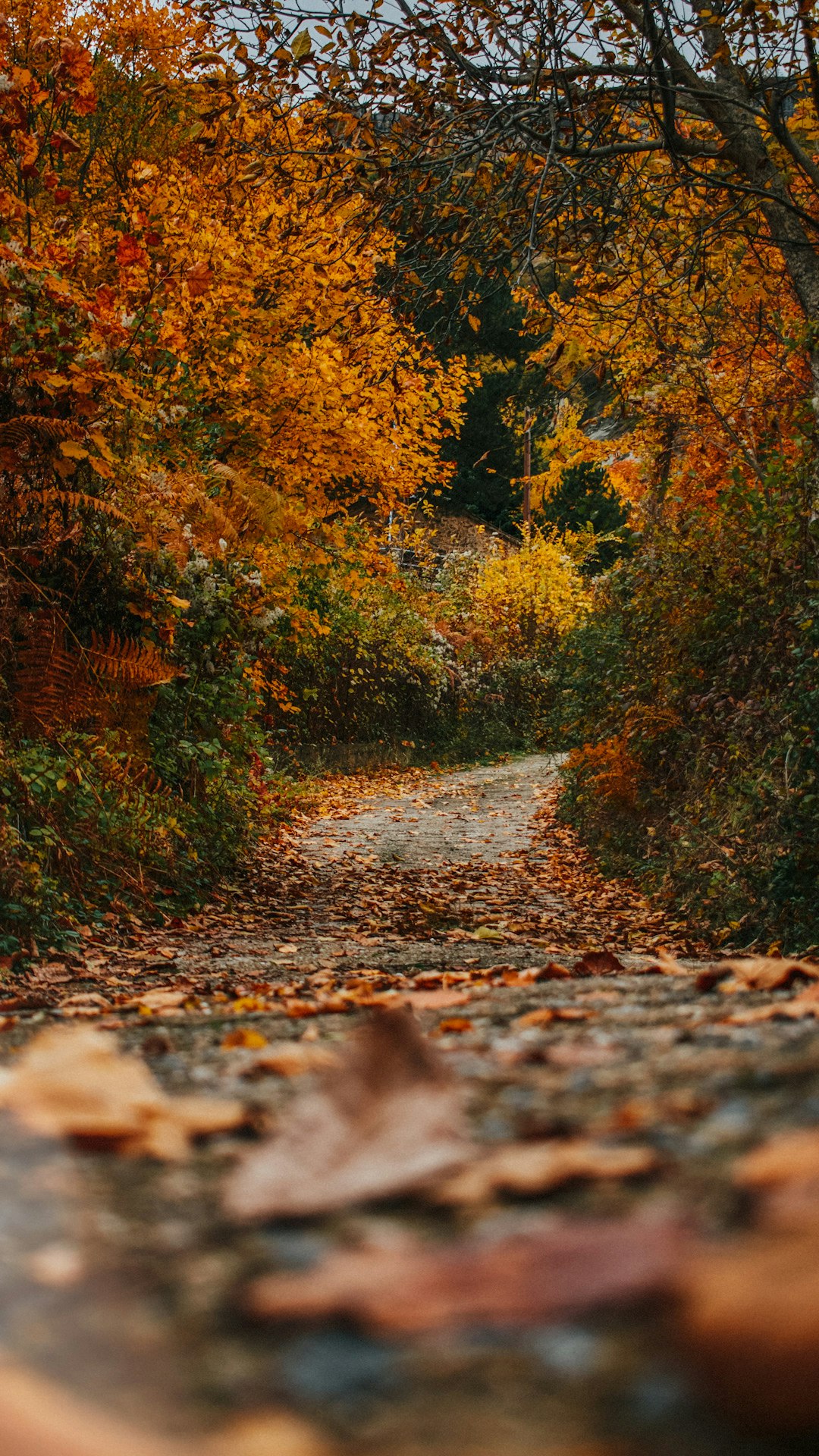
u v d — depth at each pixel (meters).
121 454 8.29
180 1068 1.69
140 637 8.34
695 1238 0.72
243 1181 0.94
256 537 11.50
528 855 12.23
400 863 11.36
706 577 10.42
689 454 15.24
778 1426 0.53
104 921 6.50
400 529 28.38
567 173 7.11
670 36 7.09
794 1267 0.59
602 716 13.49
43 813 6.55
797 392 12.35
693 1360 0.57
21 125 7.71
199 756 9.22
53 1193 0.99
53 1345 0.67
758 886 7.14
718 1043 1.53
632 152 7.63
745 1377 0.55
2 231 7.87
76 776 7.02
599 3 6.99
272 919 7.73
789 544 8.92
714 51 7.66
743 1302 0.57
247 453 13.32
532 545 30.20
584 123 7.43
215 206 11.88
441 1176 0.92
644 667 12.25
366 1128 1.02
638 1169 0.92
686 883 8.61
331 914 8.09
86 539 7.80
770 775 7.71
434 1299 0.68
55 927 5.82
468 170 7.61
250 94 7.27
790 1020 1.75
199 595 8.98
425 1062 1.11
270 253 12.12
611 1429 0.55
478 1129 1.12
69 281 7.80
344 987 3.77
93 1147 1.12
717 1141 1.00
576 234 7.70
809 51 6.99
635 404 11.75
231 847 9.54
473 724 25.41
